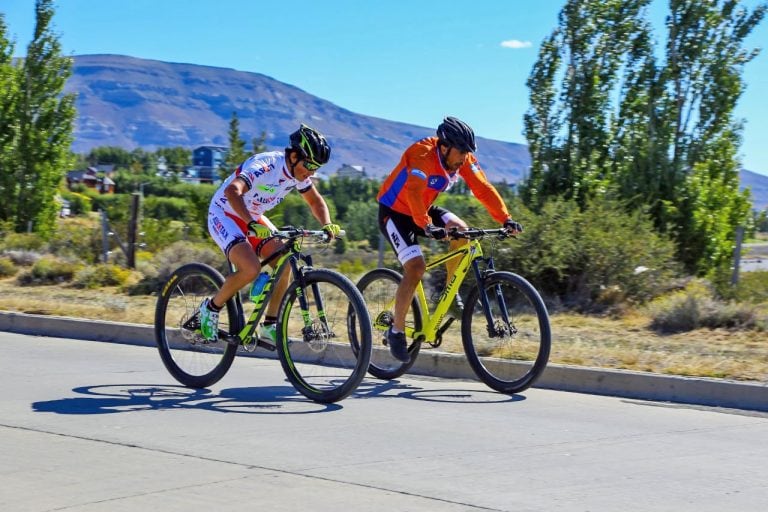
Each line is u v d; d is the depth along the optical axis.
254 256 6.73
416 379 7.71
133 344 9.51
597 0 17.59
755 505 4.28
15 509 4.11
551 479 4.67
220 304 6.89
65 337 9.96
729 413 6.42
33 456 5.03
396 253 7.11
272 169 6.74
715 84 18.06
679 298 11.25
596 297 12.22
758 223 18.34
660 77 18.11
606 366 7.50
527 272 12.59
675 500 4.34
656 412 6.43
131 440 5.41
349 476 4.68
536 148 17.88
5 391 6.85
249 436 5.55
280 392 7.00
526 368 7.09
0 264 16.56
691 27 18.05
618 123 18.19
